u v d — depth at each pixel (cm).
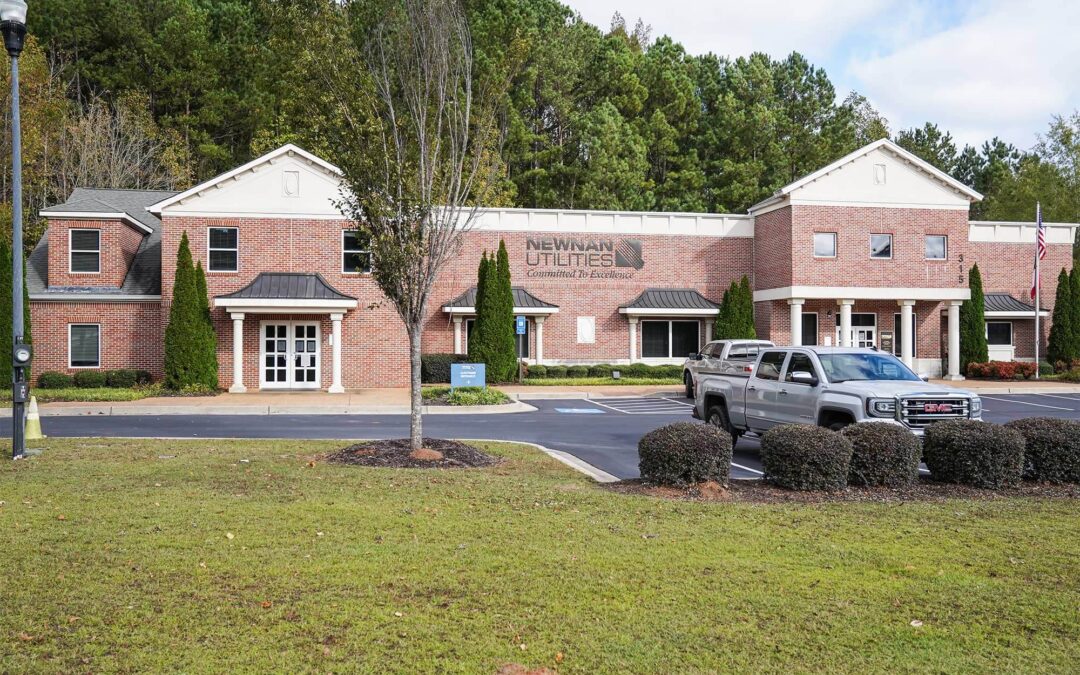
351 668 451
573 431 1745
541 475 1081
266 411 2205
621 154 4809
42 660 455
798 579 609
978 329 3441
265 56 4569
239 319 2756
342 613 530
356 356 2956
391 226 1166
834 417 1182
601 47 5388
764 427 1330
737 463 1298
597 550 681
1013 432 984
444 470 1088
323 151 1222
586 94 5312
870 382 1184
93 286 2856
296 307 2742
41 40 4353
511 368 3019
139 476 1012
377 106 1175
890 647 485
